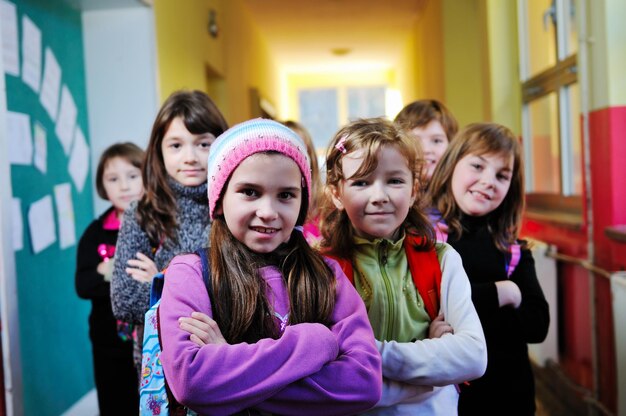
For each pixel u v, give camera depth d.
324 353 0.96
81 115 3.04
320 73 11.62
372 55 9.91
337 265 1.15
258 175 1.02
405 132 1.21
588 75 2.53
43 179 2.56
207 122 1.62
